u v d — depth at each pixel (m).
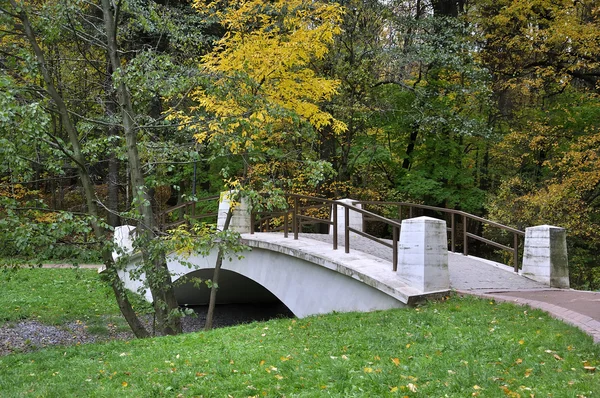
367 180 22.77
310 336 8.04
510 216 19.11
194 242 10.65
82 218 9.94
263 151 15.35
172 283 11.51
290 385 5.54
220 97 10.91
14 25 11.05
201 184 26.56
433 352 6.35
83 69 15.37
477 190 22.12
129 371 6.74
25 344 12.14
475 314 8.19
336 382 5.45
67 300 16.58
